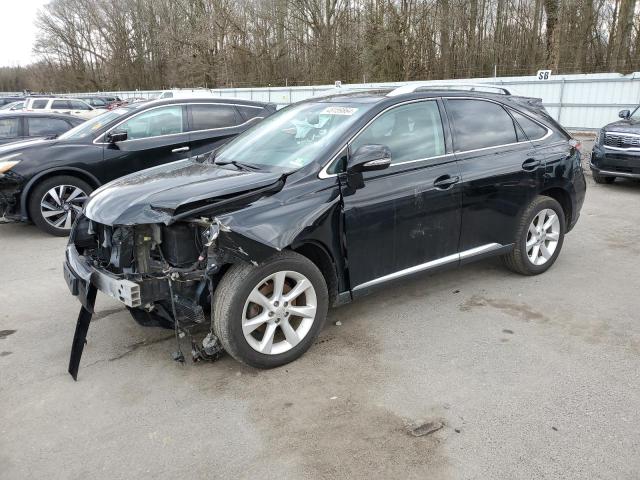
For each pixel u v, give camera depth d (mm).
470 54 32406
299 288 3662
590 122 18422
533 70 30188
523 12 32219
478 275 5445
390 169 4086
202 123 8305
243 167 4066
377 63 31203
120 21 56250
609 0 29000
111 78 59469
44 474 2717
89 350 4004
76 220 4031
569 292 4984
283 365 3713
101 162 7477
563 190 5379
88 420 3154
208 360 3736
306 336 3764
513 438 2916
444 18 30625
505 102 5055
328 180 3764
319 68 36125
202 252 3346
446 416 3123
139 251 3496
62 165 7199
